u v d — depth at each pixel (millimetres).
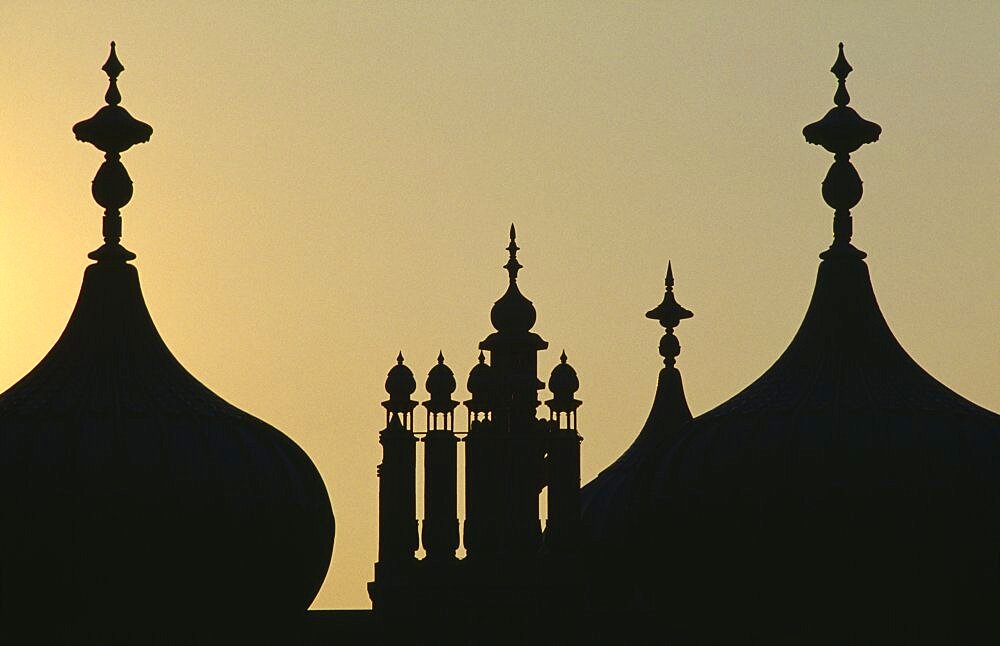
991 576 145000
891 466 144875
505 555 153125
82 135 149750
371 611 153000
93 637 144750
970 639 145875
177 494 144750
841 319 148375
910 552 144750
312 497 149625
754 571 146500
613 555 162250
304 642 151750
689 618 150375
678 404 170750
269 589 148250
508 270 159625
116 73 151125
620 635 153000
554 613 152625
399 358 157375
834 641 146125
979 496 144750
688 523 147625
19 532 143750
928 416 146000
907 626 145625
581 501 164000
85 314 148125
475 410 154750
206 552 145500
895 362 148375
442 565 153125
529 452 154000
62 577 143875
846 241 150000
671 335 172000
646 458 154125
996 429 146750
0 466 144250
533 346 158000
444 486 154375
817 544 145125
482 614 152625
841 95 150875
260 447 148125
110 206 149625
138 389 146750
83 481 144000
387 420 156750
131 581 144500
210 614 146750
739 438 147000
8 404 146375
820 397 146875
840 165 150125
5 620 144500
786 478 145500
